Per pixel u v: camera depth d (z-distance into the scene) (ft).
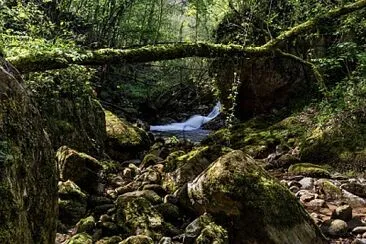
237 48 26.17
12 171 7.02
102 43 55.06
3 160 6.79
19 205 6.93
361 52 32.60
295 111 37.52
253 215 13.28
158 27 66.39
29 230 7.44
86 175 19.58
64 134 25.82
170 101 62.69
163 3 70.64
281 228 13.24
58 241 14.38
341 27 34.86
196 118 58.39
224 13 43.78
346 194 20.71
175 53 24.11
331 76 37.60
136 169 25.45
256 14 38.06
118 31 62.95
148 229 14.52
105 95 55.47
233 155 14.67
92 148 27.81
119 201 16.22
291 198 14.21
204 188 14.35
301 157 28.40
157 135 45.50
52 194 8.98
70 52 21.56
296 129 32.96
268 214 13.30
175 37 71.36
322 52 38.40
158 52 23.66
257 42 39.01
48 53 20.47
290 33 28.50
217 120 52.16
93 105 30.14
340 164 26.45
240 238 13.26
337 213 17.17
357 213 18.58
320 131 29.58
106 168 24.93
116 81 61.16
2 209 6.42
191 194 15.26
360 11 33.50
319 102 34.91
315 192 21.74
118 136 32.04
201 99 62.34
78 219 16.55
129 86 60.59
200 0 45.39
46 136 9.23
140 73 65.87
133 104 59.41
